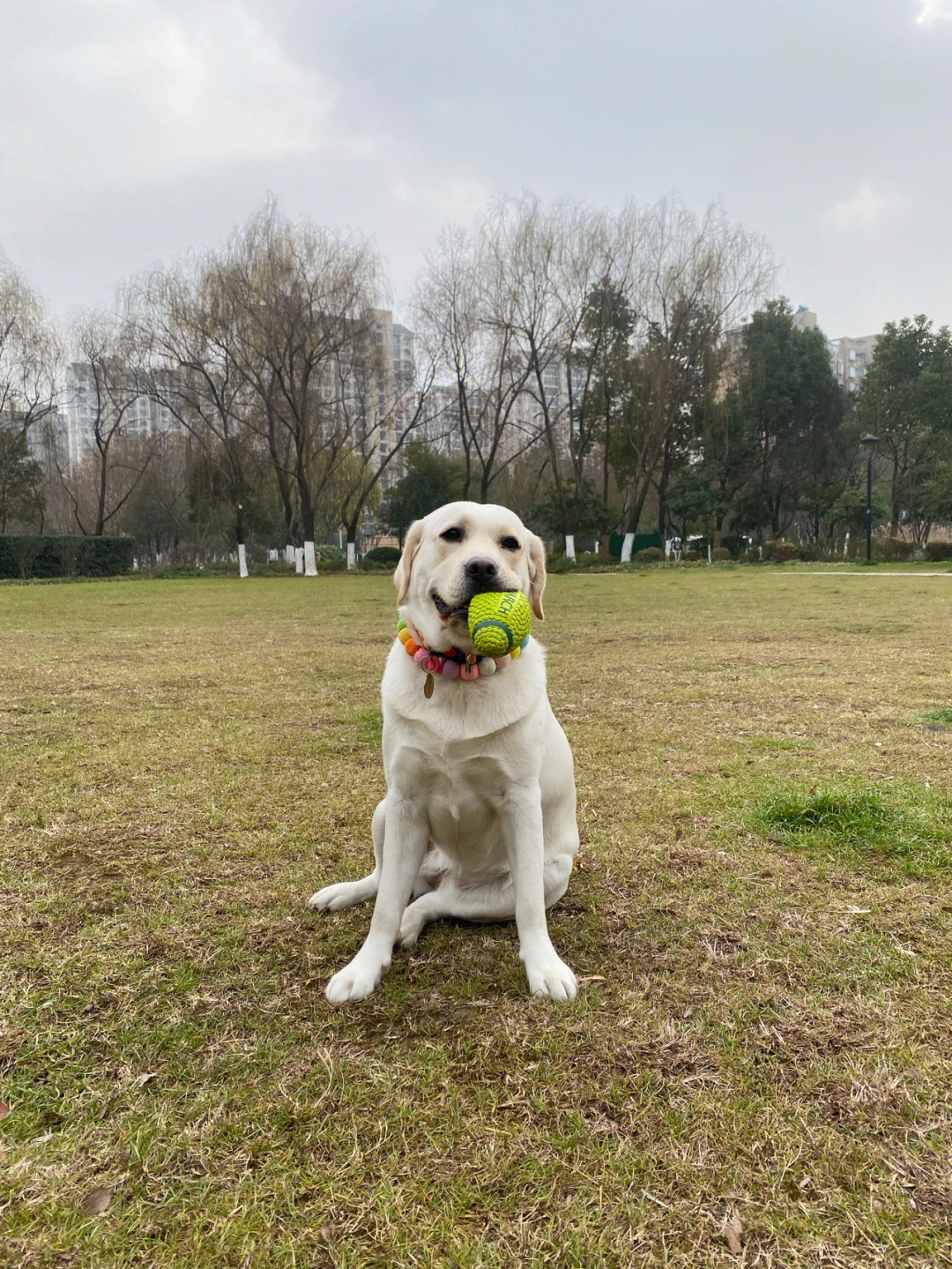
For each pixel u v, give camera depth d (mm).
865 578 23578
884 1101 1645
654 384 34906
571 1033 1909
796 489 45562
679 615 13086
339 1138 1552
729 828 3322
